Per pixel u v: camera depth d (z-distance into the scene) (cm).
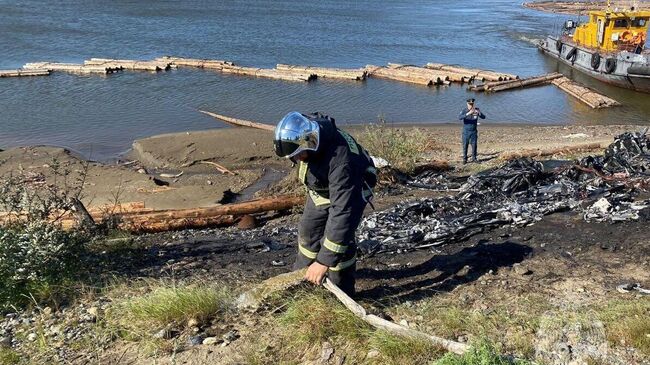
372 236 661
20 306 516
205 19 5134
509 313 434
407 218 730
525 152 1391
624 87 2908
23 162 1519
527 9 6712
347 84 2892
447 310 442
